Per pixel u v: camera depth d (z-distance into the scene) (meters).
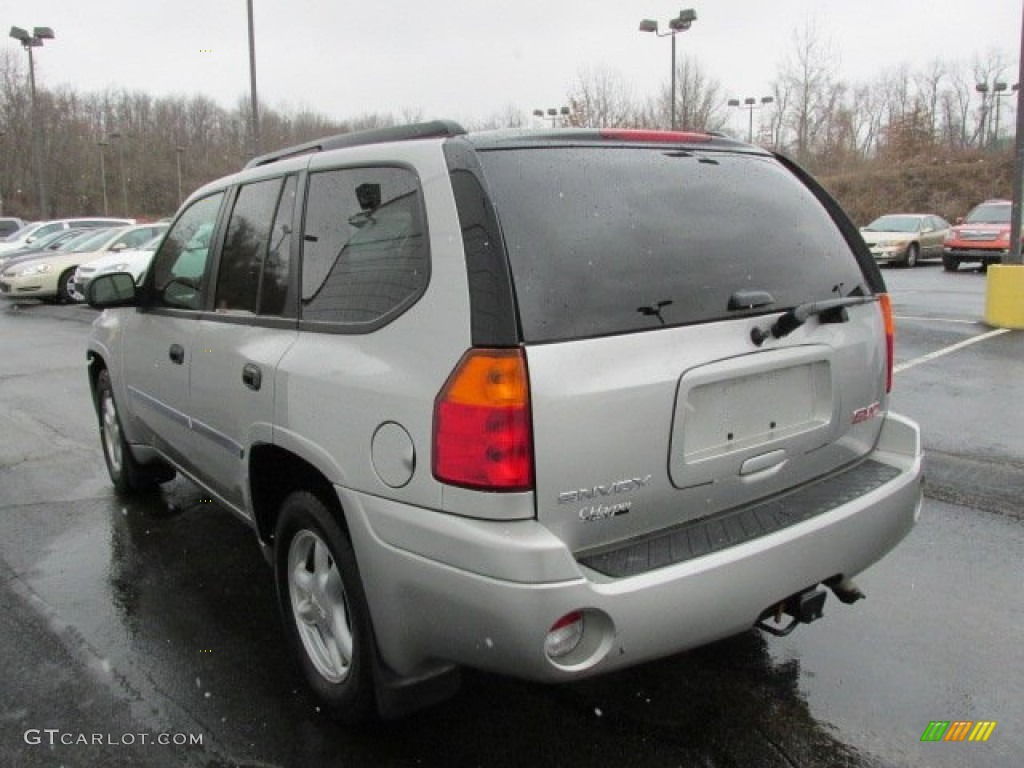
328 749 2.79
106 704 3.05
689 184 2.77
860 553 2.79
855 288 3.07
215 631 3.59
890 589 3.81
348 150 2.90
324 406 2.67
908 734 2.81
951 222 39.19
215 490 3.88
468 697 3.06
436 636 2.38
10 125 69.56
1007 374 8.20
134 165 76.00
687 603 2.32
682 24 26.19
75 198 72.88
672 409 2.44
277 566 3.16
